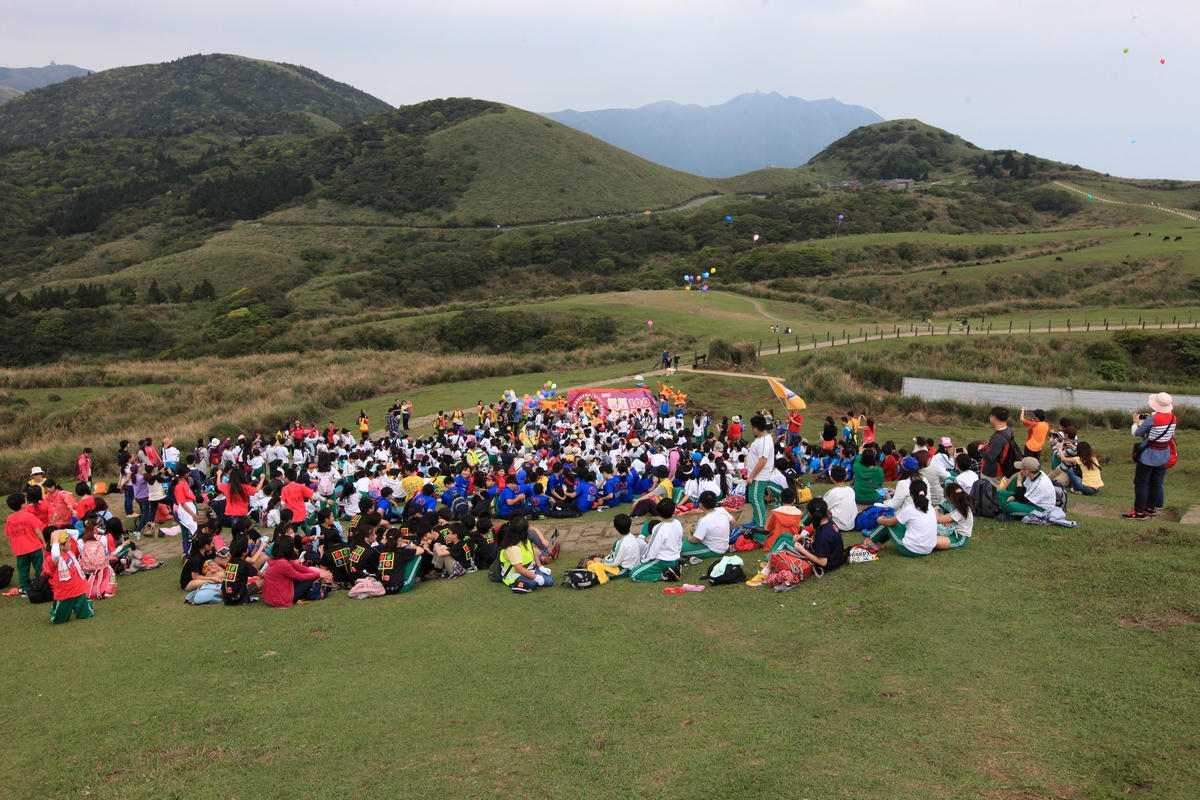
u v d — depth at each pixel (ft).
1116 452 57.88
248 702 21.29
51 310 234.79
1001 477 36.88
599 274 291.58
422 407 113.70
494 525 43.70
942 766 15.42
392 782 16.56
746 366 122.42
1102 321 153.28
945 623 22.77
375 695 21.34
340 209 374.84
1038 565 27.04
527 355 165.89
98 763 18.03
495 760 17.28
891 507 31.73
